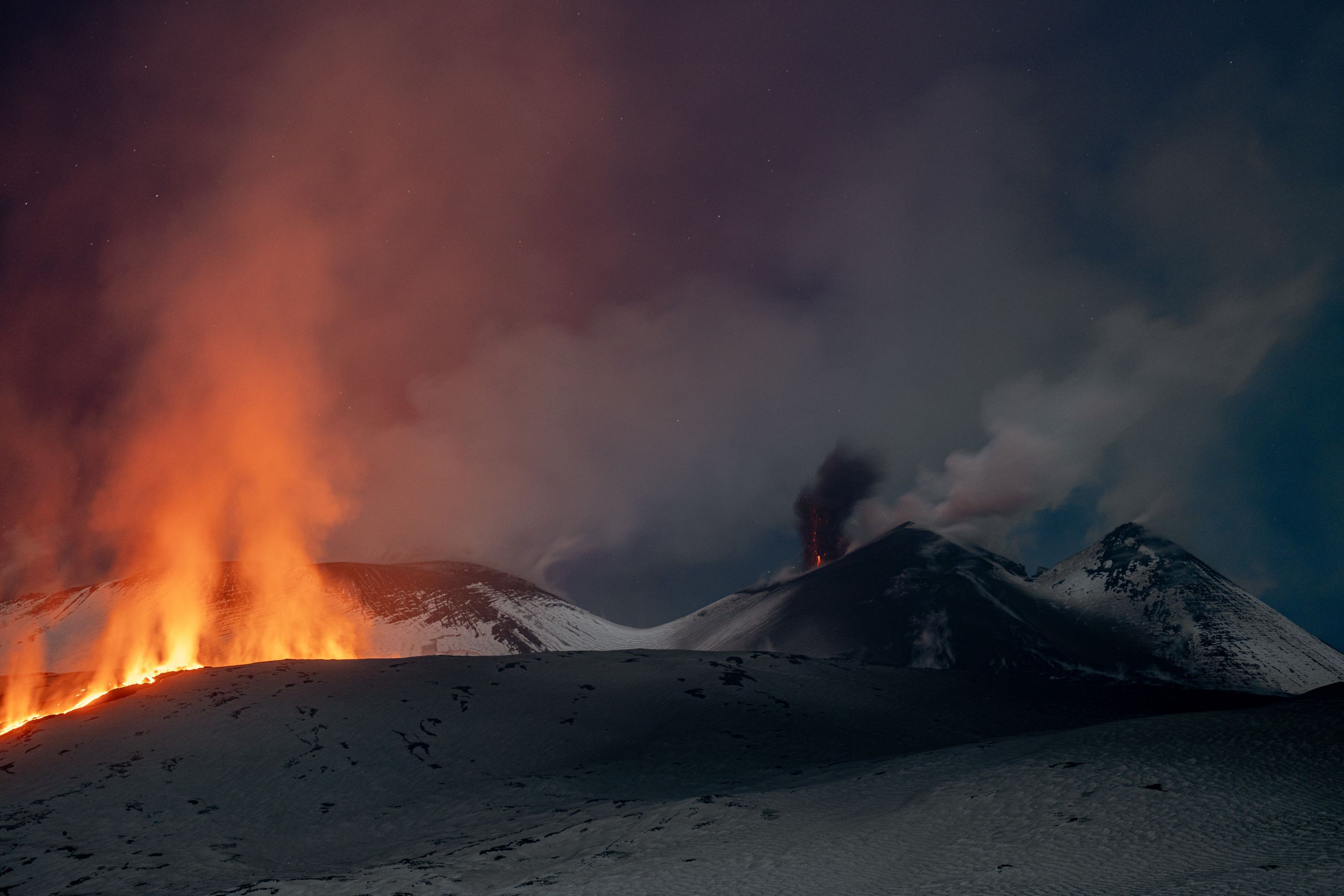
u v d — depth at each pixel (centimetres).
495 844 3853
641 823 3750
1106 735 3812
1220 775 2973
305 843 4503
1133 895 2130
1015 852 2641
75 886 3831
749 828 3403
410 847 4162
